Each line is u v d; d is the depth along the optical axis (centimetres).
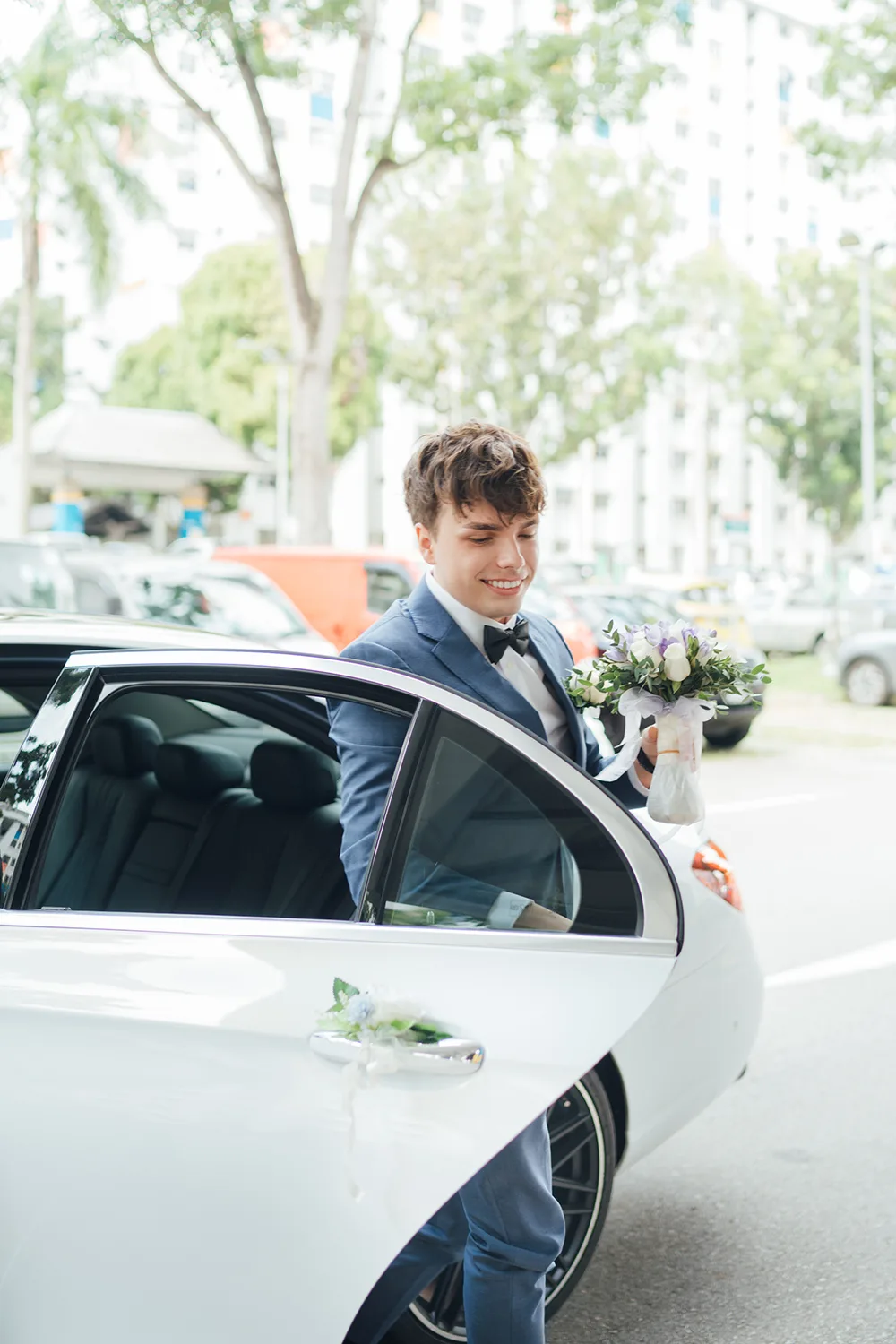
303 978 187
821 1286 298
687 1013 279
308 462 1853
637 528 6028
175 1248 180
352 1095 176
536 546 206
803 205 7056
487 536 199
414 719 195
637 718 209
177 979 189
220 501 4794
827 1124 387
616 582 2316
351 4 1563
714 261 4556
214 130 1708
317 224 4956
